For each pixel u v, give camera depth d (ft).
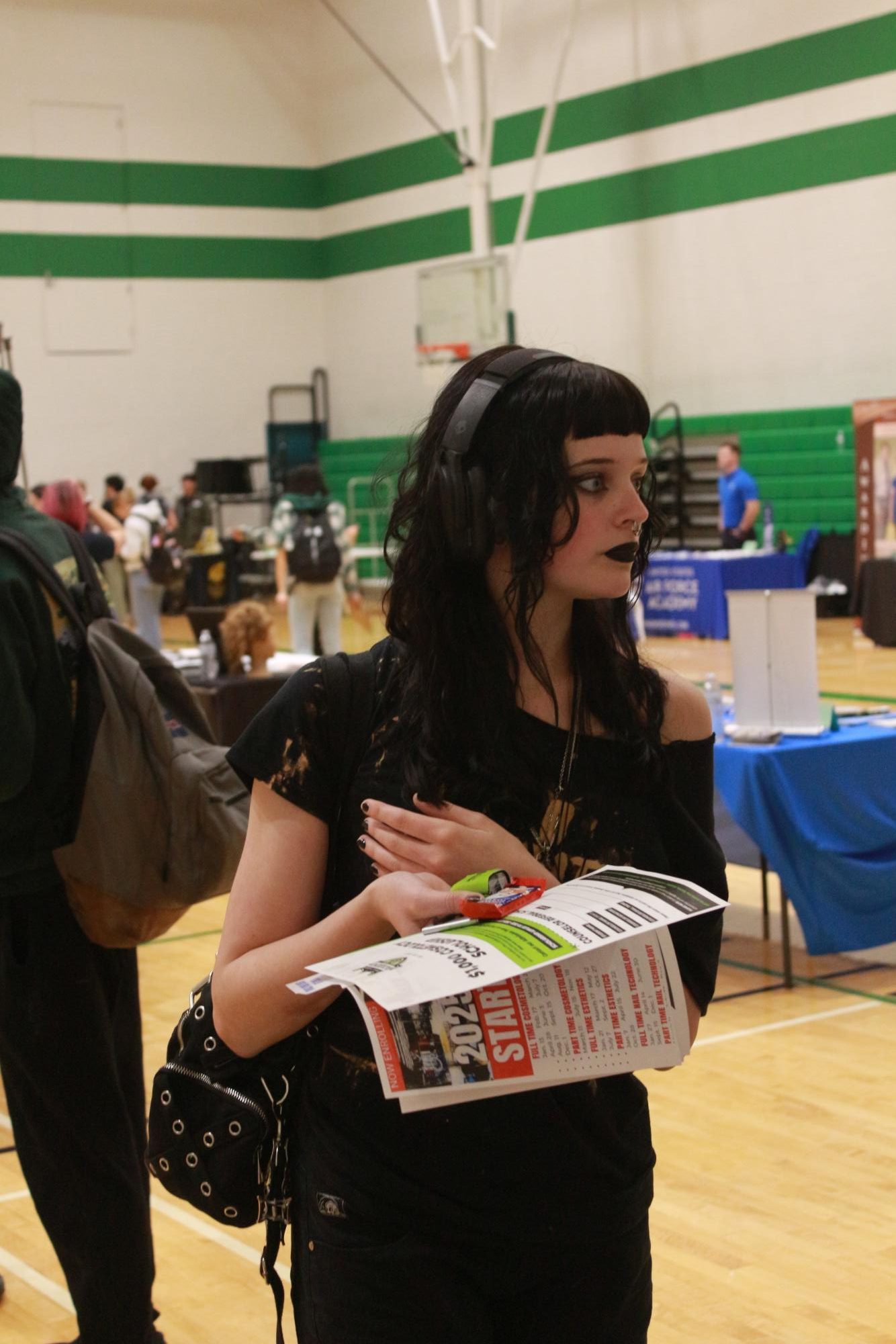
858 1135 12.30
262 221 68.39
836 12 47.55
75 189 64.34
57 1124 8.00
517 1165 4.52
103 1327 8.07
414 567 4.62
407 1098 3.93
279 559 35.04
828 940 16.11
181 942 19.60
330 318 69.92
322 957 4.37
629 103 54.24
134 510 42.14
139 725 8.02
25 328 63.87
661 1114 12.91
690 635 45.65
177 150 66.28
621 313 55.57
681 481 50.90
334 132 67.87
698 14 51.42
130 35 64.90
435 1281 4.50
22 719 7.41
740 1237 10.57
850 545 47.55
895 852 16.78
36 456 64.39
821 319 49.16
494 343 53.47
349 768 4.69
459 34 58.75
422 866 4.41
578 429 4.39
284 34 67.82
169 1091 5.03
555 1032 4.07
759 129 50.14
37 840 7.80
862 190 47.57
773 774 15.85
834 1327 9.31
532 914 4.14
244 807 8.24
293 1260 4.88
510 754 4.58
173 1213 11.65
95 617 8.23
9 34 62.54
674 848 4.99
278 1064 4.87
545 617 4.66
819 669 36.73
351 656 4.80
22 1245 11.21
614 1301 4.70
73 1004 7.95
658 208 53.78
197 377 67.62
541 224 58.03
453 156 61.87
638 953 4.18
